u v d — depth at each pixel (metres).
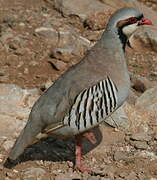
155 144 12.41
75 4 19.39
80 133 10.92
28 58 16.34
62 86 10.80
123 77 10.91
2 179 10.97
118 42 10.93
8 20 18.30
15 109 13.15
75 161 11.52
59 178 10.90
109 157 11.90
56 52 16.25
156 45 17.25
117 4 19.64
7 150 11.94
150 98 13.86
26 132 10.78
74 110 10.58
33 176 11.02
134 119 13.22
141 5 19.73
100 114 10.77
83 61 11.01
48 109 10.70
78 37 17.36
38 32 17.53
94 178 10.95
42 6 19.72
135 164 11.61
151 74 15.80
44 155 11.88
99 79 10.69
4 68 15.73
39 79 15.23
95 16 18.42
